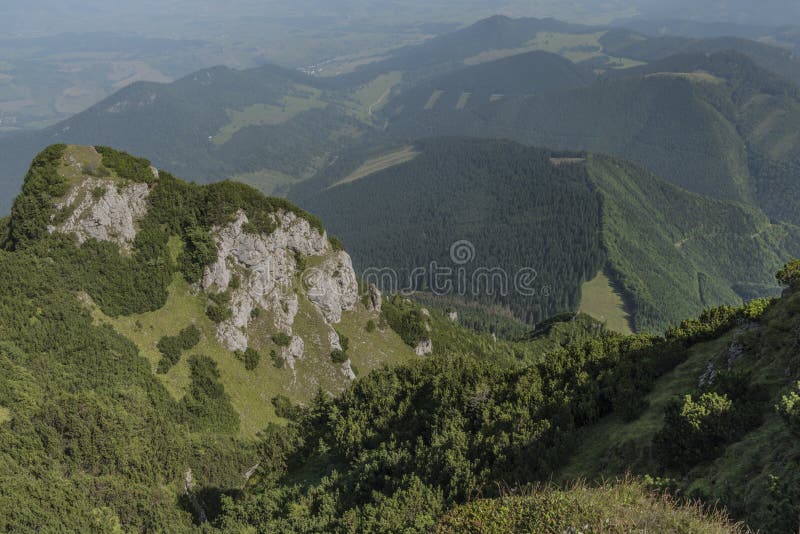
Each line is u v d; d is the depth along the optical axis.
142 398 66.06
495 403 47.12
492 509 21.61
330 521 36.16
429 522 30.17
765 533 19.44
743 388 31.97
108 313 76.88
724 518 20.72
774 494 20.27
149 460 55.47
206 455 63.44
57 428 51.38
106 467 51.16
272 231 102.38
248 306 95.06
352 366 111.12
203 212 93.75
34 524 39.56
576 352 56.91
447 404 48.50
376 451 45.03
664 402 38.78
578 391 45.78
